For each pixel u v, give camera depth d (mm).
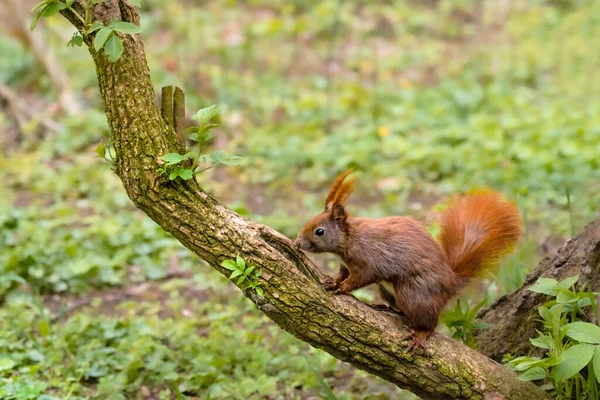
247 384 8492
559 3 26125
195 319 10234
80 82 19594
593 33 23359
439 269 6820
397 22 24578
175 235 6430
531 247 10289
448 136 16172
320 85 19672
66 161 15891
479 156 15164
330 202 7180
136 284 11430
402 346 6609
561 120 16375
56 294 11023
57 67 18453
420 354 6633
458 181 14508
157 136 6383
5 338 9312
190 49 21453
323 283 6648
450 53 22531
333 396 7273
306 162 15945
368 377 8781
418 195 14398
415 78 20812
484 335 7953
